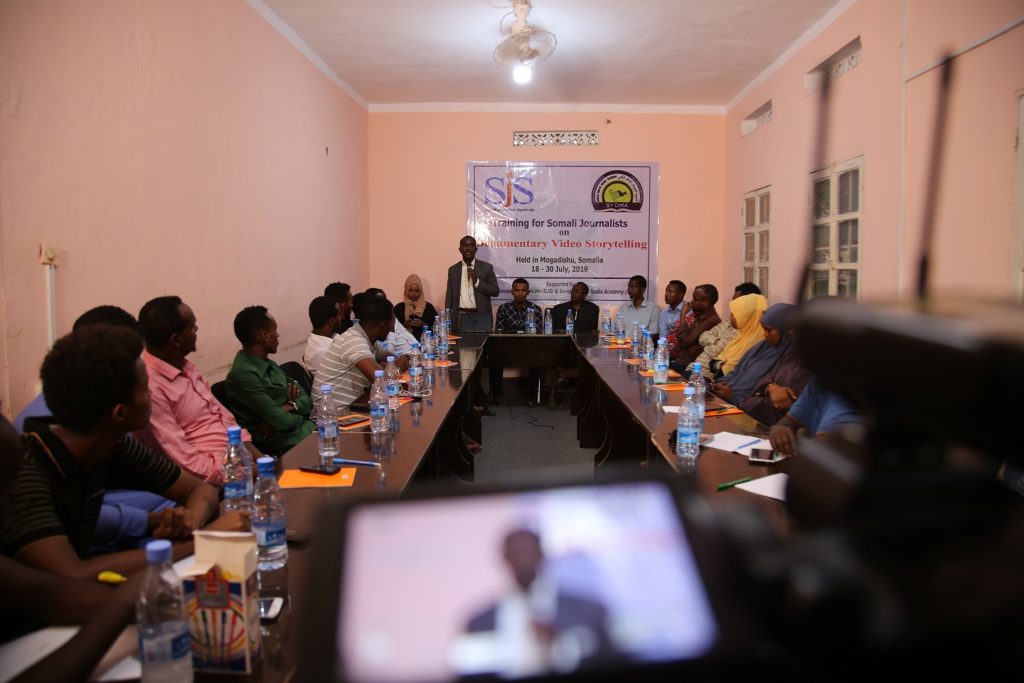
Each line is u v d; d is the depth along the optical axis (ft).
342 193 18.07
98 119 7.92
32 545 3.67
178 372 7.32
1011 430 0.99
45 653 3.03
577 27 13.96
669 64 16.52
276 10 13.05
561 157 20.72
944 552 1.16
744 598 1.20
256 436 9.25
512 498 1.41
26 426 4.19
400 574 1.30
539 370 19.26
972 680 1.06
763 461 6.15
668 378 11.60
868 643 1.05
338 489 5.49
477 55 15.76
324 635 1.23
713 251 21.01
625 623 1.24
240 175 11.91
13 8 6.59
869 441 1.36
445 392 10.37
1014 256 8.41
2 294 6.50
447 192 20.80
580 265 21.07
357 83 18.25
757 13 13.24
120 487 5.24
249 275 12.34
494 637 1.24
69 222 7.43
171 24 9.55
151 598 2.93
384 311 11.08
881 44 11.44
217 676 2.92
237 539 2.96
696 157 20.74
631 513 1.39
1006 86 8.51
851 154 12.64
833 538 1.19
